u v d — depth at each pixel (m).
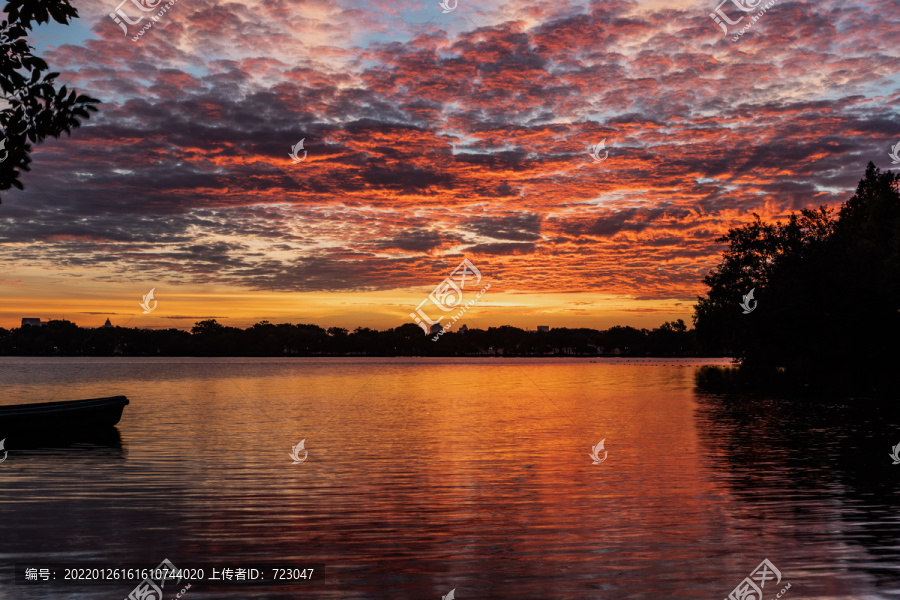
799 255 51.50
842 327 45.25
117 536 9.65
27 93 4.97
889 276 43.03
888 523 10.28
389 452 17.91
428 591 7.52
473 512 11.12
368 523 10.41
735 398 38.66
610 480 13.84
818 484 13.30
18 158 4.96
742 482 13.54
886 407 31.77
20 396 44.09
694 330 72.31
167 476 14.30
